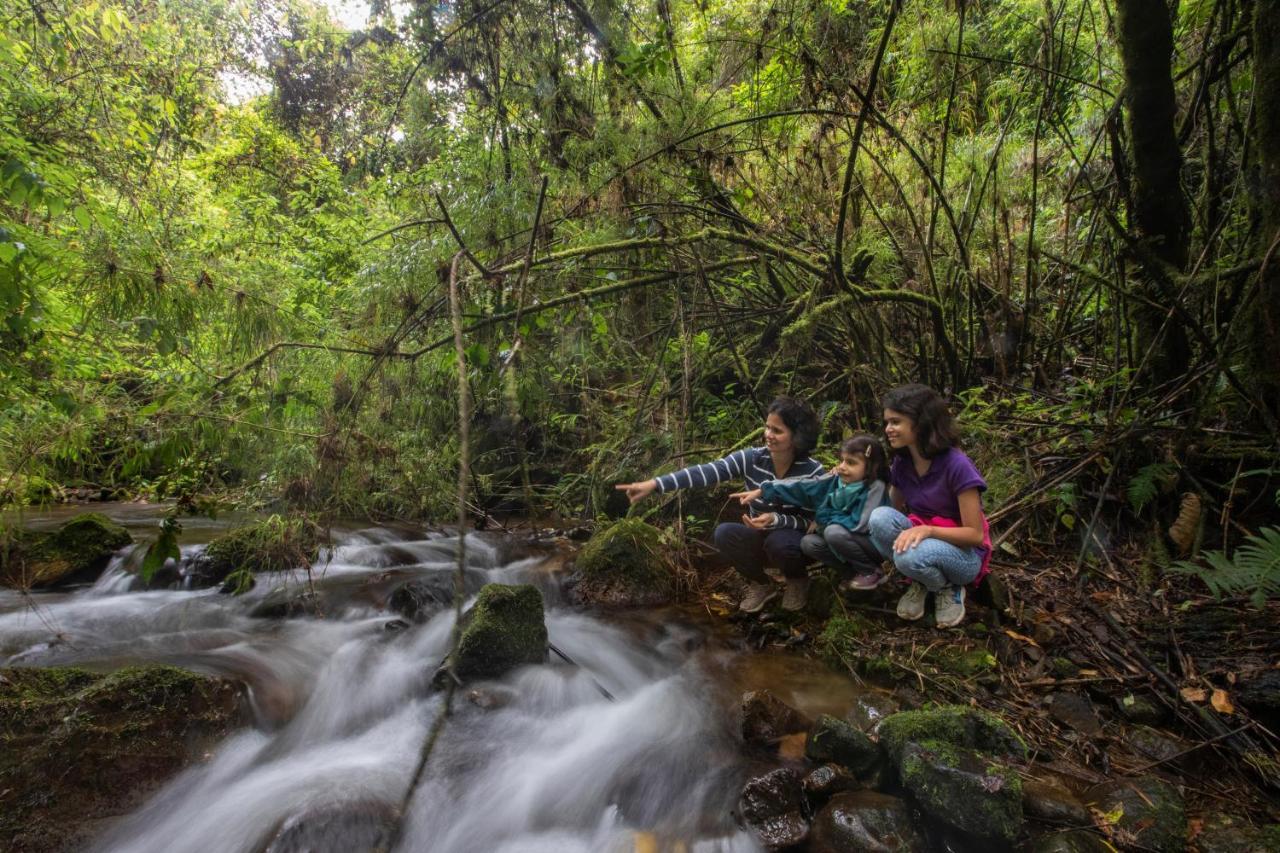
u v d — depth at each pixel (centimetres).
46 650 308
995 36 485
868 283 417
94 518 429
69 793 207
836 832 185
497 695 275
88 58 532
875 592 305
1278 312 278
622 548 380
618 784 228
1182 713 223
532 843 207
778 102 407
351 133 859
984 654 261
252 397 323
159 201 538
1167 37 294
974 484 260
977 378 432
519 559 438
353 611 358
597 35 408
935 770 188
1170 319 313
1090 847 173
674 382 479
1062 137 386
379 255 466
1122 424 327
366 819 210
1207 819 186
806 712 252
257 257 563
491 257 390
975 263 444
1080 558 299
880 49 305
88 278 311
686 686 280
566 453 561
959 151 429
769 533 317
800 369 453
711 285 446
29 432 352
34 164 356
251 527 410
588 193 389
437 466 464
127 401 348
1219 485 306
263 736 253
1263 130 276
